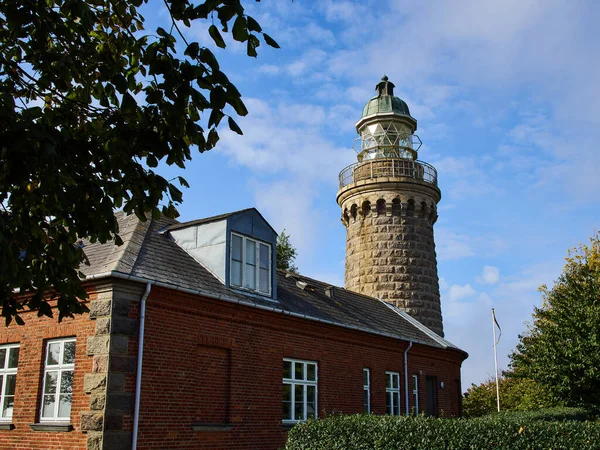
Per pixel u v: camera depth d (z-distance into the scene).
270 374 17.25
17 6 7.18
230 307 16.22
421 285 31.98
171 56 6.96
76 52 8.52
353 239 33.50
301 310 19.20
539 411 24.78
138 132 7.23
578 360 18.50
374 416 14.13
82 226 7.76
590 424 12.55
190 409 14.66
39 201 7.72
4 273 6.33
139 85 8.69
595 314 18.44
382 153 34.88
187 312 15.11
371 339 22.17
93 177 7.66
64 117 8.38
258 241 18.42
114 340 13.35
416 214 32.97
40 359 14.72
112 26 9.40
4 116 6.24
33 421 14.34
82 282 13.98
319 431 13.52
